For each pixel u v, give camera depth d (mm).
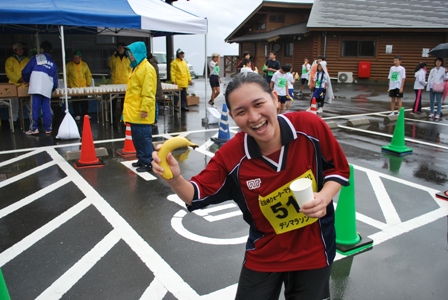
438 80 11422
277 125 1847
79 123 10570
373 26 22500
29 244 3877
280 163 1861
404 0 26875
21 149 7621
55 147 7781
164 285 3189
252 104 1747
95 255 3662
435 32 22250
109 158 7055
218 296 3049
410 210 4801
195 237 4051
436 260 3623
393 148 7621
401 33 22922
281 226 1938
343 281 3271
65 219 4469
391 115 11336
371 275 3365
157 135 9125
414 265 3533
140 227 4273
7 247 3818
